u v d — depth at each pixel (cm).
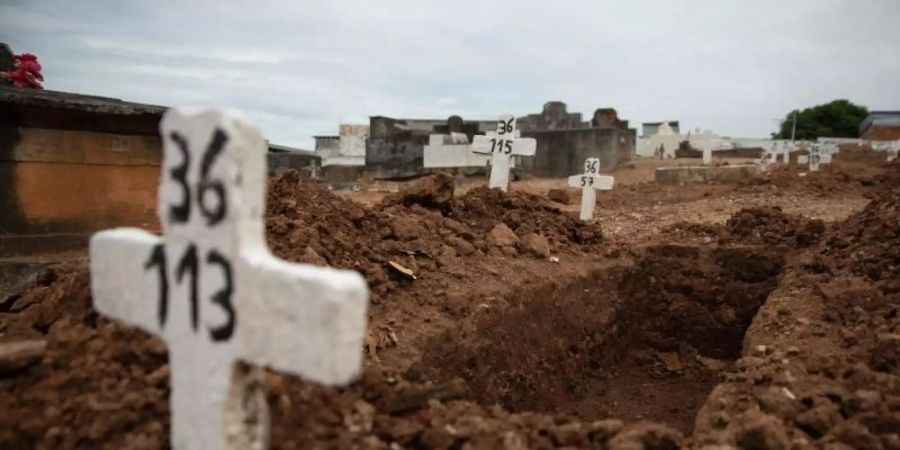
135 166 607
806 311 584
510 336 636
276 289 225
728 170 1908
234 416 250
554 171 2519
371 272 606
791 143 3462
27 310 428
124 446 276
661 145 3478
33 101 529
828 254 755
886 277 610
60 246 568
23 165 543
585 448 324
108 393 303
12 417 290
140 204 614
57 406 300
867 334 501
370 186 2209
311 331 217
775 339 531
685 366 859
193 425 260
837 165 2270
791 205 1371
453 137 2409
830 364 439
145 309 280
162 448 281
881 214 773
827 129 5619
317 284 214
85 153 575
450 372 545
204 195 244
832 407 370
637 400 752
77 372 317
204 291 250
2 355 322
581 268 821
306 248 560
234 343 241
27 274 529
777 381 409
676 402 746
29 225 551
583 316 763
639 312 897
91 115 568
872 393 379
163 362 331
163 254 267
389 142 2542
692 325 891
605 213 1380
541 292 709
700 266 902
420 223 758
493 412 349
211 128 237
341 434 296
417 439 309
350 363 218
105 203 591
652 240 988
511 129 1127
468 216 891
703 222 1193
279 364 229
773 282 859
